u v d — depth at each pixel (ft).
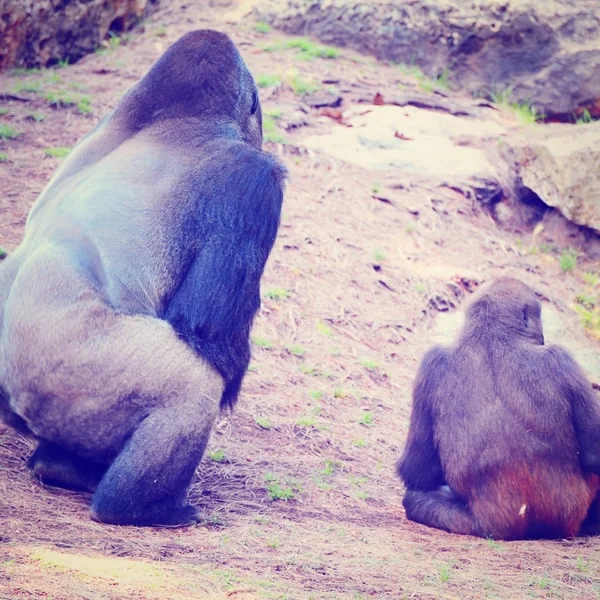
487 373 36.73
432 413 37.63
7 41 93.76
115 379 31.96
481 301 38.34
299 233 69.41
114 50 100.12
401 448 48.62
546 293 72.49
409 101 95.14
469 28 104.88
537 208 86.48
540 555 33.68
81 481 35.53
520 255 78.59
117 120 36.70
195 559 29.35
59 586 23.97
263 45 102.47
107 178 34.04
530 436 35.83
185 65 36.70
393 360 59.77
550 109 103.76
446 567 31.24
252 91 39.14
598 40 105.40
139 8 106.22
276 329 59.00
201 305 33.12
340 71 99.76
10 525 30.04
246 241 33.78
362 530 36.17
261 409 49.16
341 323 61.82
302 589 27.48
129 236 32.89
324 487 41.37
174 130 35.55
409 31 106.73
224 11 112.37
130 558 28.43
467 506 37.22
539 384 36.17
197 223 33.63
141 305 32.86
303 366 55.42
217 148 35.12
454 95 103.96
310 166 79.56
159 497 32.63
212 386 33.09
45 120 76.84
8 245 56.29
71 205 33.73
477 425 36.35
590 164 83.51
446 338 63.77
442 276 69.77
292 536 33.94
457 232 77.00
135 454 31.96
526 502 35.68
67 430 32.91
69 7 98.43
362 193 77.51
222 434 45.57
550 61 103.76
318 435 47.78
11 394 33.27
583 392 36.35
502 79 105.40
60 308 32.07
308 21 108.27
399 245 72.43
